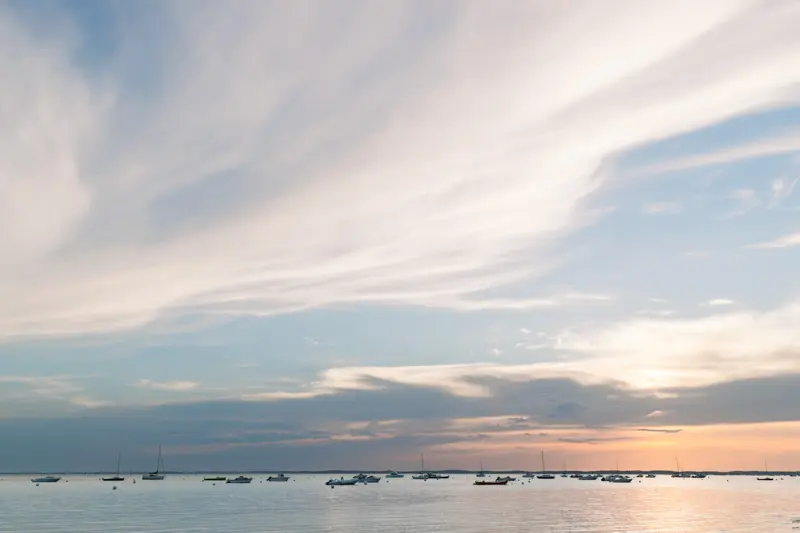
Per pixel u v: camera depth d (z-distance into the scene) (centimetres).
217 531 12081
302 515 15462
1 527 13212
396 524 13088
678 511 16262
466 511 16412
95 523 13925
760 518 14225
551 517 14538
